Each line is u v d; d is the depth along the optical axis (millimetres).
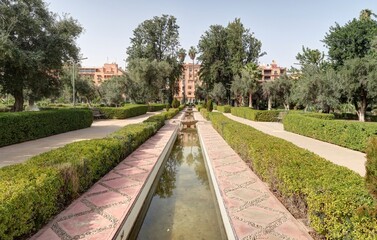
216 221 4012
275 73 72438
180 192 5492
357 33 19578
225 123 10875
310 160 3896
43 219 3029
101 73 80000
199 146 11727
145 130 9531
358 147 7945
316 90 17984
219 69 38656
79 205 3650
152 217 4168
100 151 5055
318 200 2580
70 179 3721
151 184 5484
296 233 2961
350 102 18812
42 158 4109
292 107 34781
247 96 38875
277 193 4188
